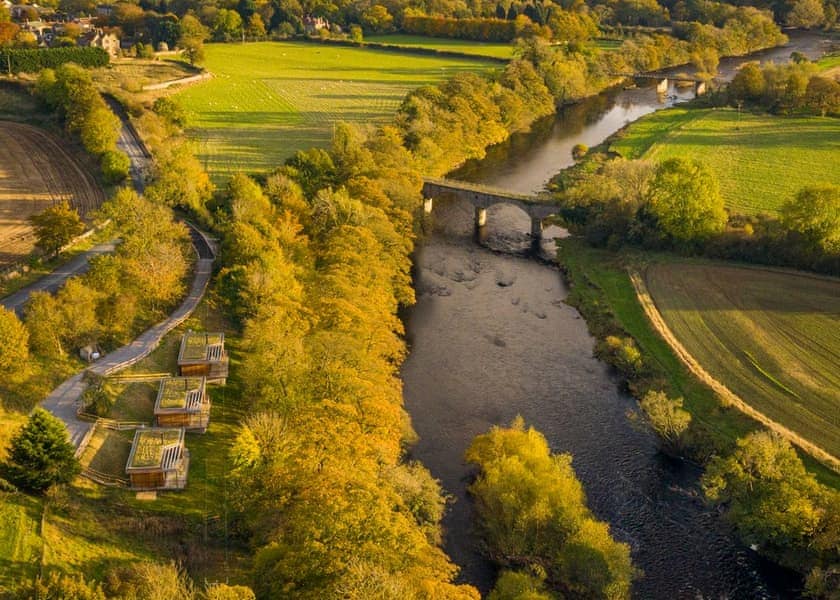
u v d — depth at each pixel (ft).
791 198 570.46
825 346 377.71
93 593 189.78
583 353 398.01
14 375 289.12
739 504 273.54
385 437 282.36
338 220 440.86
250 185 476.54
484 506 280.51
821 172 629.51
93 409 287.48
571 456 310.65
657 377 361.30
